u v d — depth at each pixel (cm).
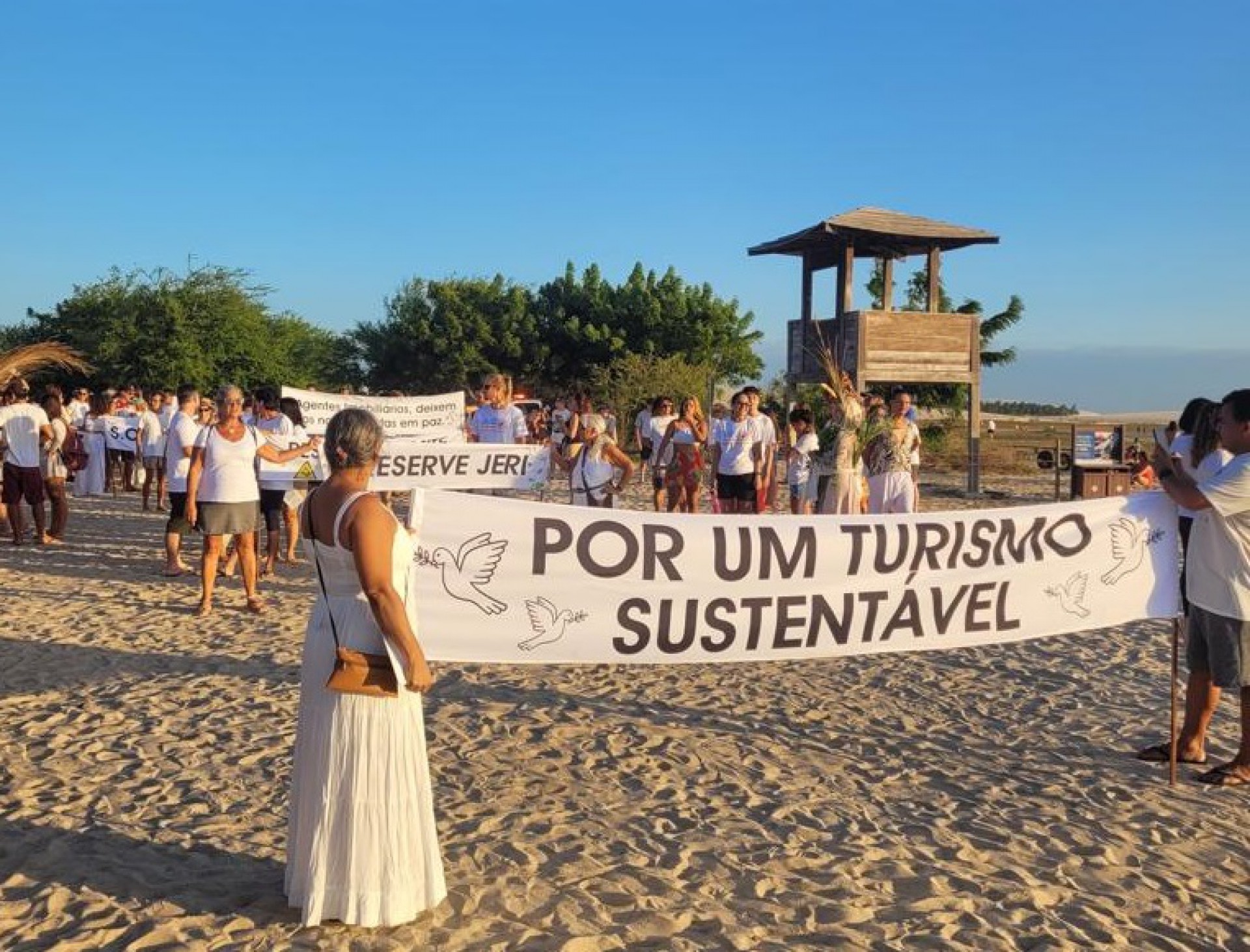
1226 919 438
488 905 436
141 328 4062
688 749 631
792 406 2850
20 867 462
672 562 564
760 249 2723
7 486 1382
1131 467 2381
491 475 1279
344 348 5456
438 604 532
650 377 4150
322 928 409
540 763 604
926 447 3619
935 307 2589
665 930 420
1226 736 670
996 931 422
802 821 529
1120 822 535
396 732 409
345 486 404
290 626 935
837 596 594
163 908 425
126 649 848
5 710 686
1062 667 845
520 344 5241
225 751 613
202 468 969
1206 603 583
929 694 761
